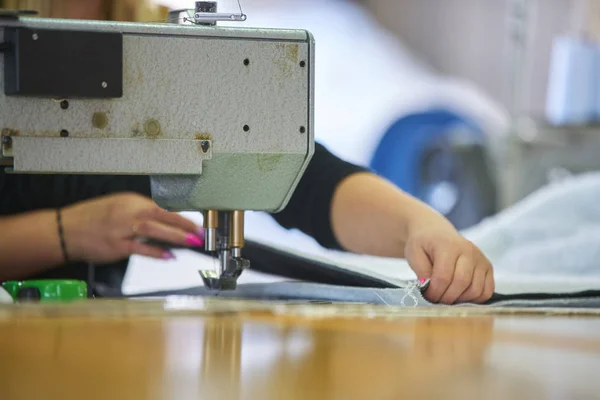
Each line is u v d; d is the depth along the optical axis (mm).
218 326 1290
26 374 842
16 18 1700
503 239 3225
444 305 1845
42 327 1253
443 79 7262
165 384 791
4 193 3051
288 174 1913
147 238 2842
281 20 6730
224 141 1827
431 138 6805
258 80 1846
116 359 944
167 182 1882
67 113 1735
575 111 5973
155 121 1783
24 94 1676
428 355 988
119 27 1752
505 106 7305
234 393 745
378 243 2533
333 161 2758
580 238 3137
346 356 977
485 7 7324
